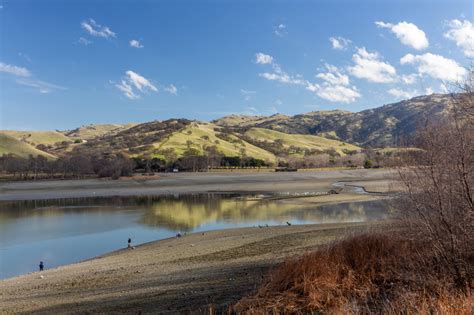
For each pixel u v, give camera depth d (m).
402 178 8.42
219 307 9.49
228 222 38.84
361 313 7.55
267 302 8.92
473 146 7.64
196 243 26.86
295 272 9.60
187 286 12.84
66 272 20.34
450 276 7.97
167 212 47.19
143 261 21.34
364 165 117.12
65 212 48.91
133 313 10.30
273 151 177.88
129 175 101.31
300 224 34.59
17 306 13.43
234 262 16.95
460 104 7.95
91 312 11.09
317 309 8.30
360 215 38.88
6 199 64.88
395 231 10.38
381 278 9.27
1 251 29.09
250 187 76.25
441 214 7.85
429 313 6.67
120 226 38.44
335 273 9.34
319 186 74.31
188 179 93.44
